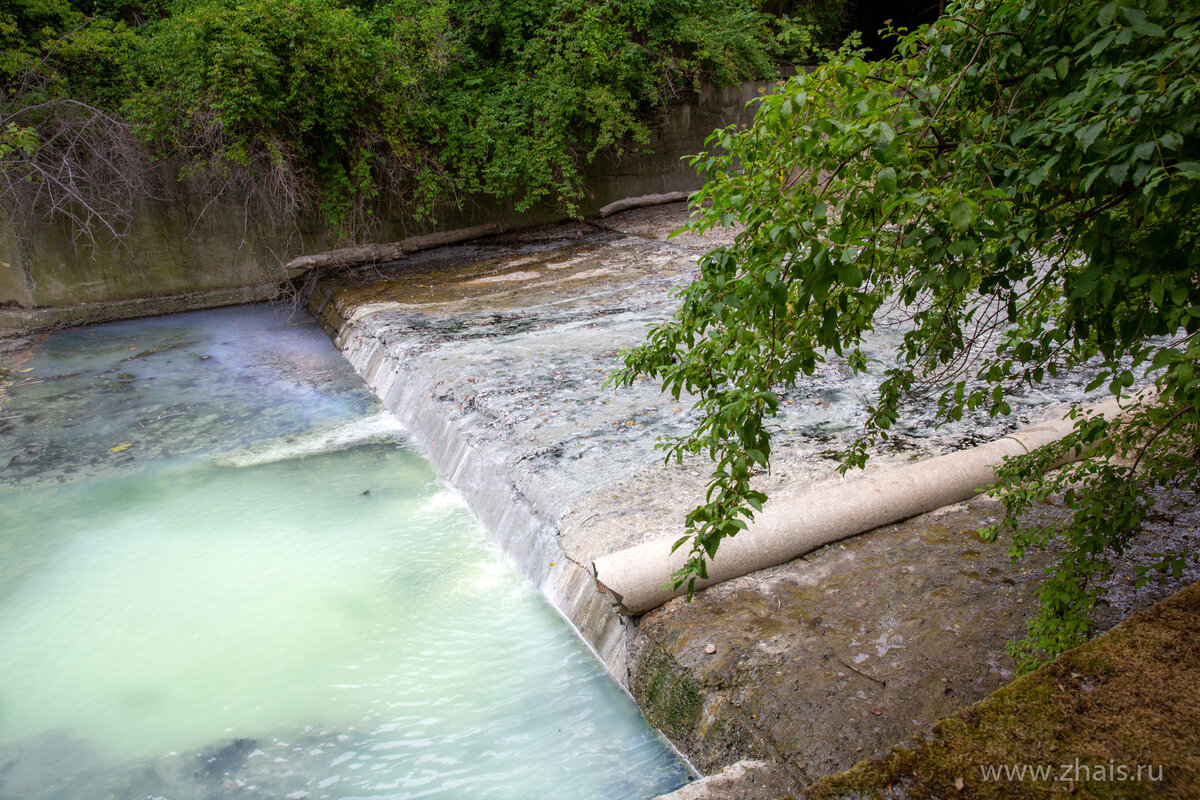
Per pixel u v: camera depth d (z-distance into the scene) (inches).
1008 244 85.7
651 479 229.3
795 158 87.8
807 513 187.2
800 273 84.4
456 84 666.8
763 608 167.0
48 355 494.0
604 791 146.9
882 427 136.9
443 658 193.5
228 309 606.5
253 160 560.7
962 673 139.7
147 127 546.0
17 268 549.0
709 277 101.1
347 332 485.1
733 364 104.3
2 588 239.9
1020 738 83.1
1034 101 91.5
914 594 164.6
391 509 277.3
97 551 259.0
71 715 183.3
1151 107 70.7
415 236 673.0
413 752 163.2
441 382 344.2
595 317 430.3
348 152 600.4
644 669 165.9
